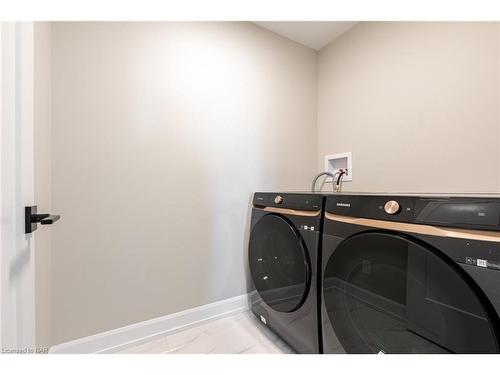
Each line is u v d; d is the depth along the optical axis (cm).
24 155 55
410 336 64
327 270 89
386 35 140
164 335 125
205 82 139
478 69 103
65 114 102
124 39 115
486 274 51
